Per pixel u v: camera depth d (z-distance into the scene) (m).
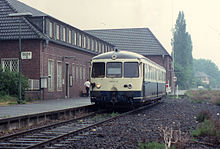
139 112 21.81
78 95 40.56
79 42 41.44
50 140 10.55
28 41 30.75
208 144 10.47
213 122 13.76
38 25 32.06
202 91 66.19
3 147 9.87
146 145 9.63
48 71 32.38
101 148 9.60
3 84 27.53
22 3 38.62
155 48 66.56
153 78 26.30
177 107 26.80
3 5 32.81
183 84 106.50
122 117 18.45
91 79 21.50
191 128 13.84
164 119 17.45
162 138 11.23
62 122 15.53
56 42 33.47
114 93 21.03
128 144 10.22
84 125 15.12
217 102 31.16
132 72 21.03
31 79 30.36
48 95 31.81
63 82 35.62
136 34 69.12
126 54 21.41
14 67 30.98
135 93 20.88
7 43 30.95
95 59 21.62
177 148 9.69
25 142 10.80
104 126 14.59
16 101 26.38
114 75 21.14
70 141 10.77
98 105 22.55
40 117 16.61
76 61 39.75
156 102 32.53
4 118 13.64
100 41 50.25
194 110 23.88
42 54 30.92
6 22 31.64
